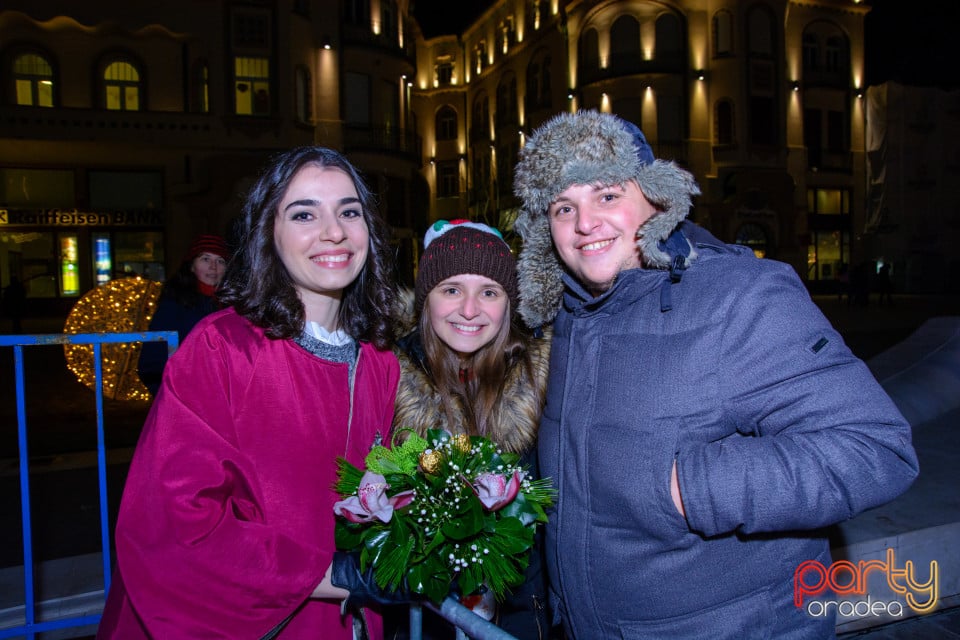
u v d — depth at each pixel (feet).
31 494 13.71
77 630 8.66
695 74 85.46
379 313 5.84
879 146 96.37
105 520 7.71
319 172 5.06
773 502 3.80
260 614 4.33
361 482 4.33
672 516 4.18
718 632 4.29
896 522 9.53
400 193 84.94
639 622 4.43
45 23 60.13
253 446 4.69
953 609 9.27
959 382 16.61
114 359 11.05
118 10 61.31
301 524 4.71
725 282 4.32
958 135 96.63
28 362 38.19
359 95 79.46
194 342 4.76
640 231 4.55
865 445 3.79
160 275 67.67
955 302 75.10
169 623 4.19
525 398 6.26
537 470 6.33
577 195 4.80
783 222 88.58
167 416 4.46
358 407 5.48
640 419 4.30
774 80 88.28
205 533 4.26
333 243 4.97
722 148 86.53
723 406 4.20
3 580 9.25
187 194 65.62
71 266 66.28
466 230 6.31
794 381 4.00
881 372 17.57
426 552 4.18
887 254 96.22
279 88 66.64
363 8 79.30
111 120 61.87
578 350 4.89
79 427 21.53
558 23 93.25
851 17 95.30
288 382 4.93
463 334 6.20
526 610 6.39
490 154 116.37
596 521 4.55
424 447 4.86
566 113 5.00
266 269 5.03
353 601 4.82
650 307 4.55
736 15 85.71
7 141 61.31
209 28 63.98
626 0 85.40
